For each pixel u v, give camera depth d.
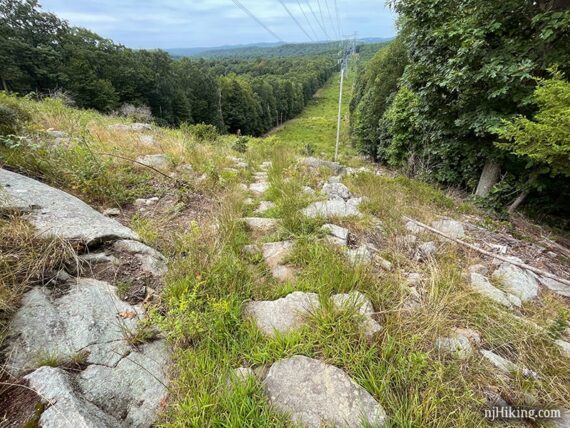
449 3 4.60
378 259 2.43
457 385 1.37
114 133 5.27
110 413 1.13
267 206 3.63
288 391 1.28
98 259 1.89
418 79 5.28
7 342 1.23
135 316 1.58
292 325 1.65
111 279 1.80
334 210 3.29
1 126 3.36
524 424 1.27
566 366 1.54
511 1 3.86
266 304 1.80
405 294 1.94
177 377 1.35
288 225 2.88
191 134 8.04
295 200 3.49
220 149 6.98
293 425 1.16
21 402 1.04
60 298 1.52
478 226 3.78
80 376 1.20
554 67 3.07
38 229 1.85
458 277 2.23
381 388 1.29
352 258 2.28
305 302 1.80
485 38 4.11
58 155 3.14
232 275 1.94
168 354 1.45
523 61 3.59
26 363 1.18
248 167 5.54
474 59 4.14
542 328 1.77
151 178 3.74
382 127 13.78
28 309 1.38
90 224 2.10
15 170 2.76
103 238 2.01
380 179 4.90
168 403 1.24
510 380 1.45
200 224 2.79
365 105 19.45
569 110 2.64
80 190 2.88
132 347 1.41
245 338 1.55
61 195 2.43
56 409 1.01
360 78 33.09
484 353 1.60
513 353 1.64
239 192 3.85
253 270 2.15
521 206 4.79
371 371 1.35
